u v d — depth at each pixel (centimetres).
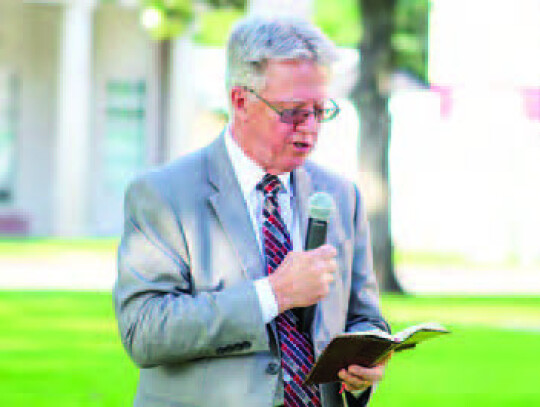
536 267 2338
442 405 731
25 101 2945
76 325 1120
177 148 2862
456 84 2569
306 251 298
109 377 828
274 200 316
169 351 290
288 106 298
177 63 2848
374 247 1587
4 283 1540
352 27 1808
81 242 2512
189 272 305
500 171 2602
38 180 2959
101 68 2950
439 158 2667
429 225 2691
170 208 306
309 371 303
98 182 2970
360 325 330
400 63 1616
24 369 852
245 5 1797
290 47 298
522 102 2547
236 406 294
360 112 1619
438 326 303
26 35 2931
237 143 317
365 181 1606
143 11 1762
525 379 848
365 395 320
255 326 288
